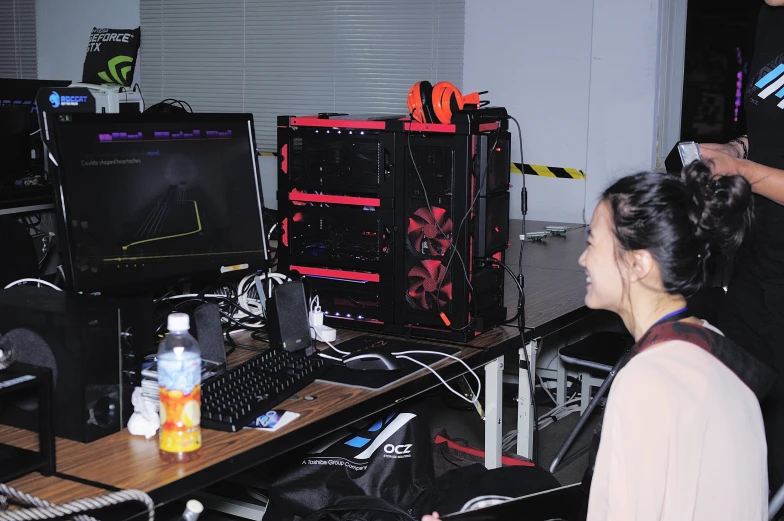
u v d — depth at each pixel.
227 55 5.42
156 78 5.68
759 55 2.17
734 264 2.28
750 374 1.12
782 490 1.97
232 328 2.15
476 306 2.12
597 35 4.24
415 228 2.05
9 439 1.44
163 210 1.91
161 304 2.16
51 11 5.92
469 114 1.97
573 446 3.40
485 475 1.97
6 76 6.14
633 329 1.19
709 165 1.16
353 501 1.90
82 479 1.29
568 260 3.38
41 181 3.42
